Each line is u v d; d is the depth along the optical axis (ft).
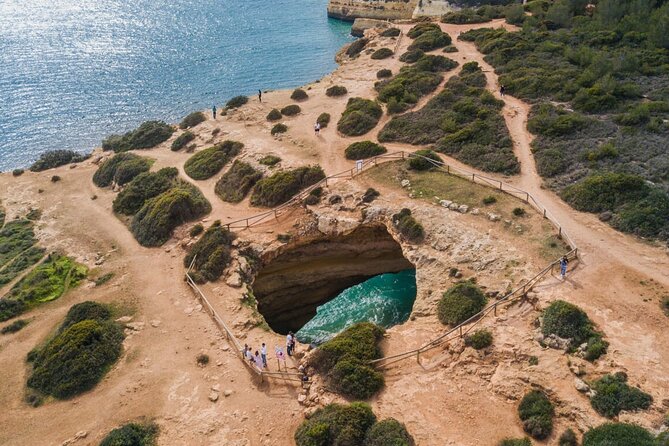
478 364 116.16
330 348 121.90
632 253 138.00
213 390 121.19
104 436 111.65
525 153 192.65
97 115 329.31
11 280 173.58
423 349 122.93
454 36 323.57
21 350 140.26
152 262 172.86
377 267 183.73
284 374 123.03
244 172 207.00
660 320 115.96
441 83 255.50
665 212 145.89
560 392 103.91
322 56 402.52
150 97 349.82
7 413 120.16
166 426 113.09
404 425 104.94
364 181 188.85
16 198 232.73
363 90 269.03
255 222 182.50
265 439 108.78
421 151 199.00
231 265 163.32
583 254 139.33
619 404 98.02
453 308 131.75
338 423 103.76
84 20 494.18
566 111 209.56
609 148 176.55
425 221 163.32
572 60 254.27
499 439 100.48
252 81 366.43
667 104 200.54
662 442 88.53
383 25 387.14
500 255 144.36
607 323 116.57
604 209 155.12
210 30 467.11
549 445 97.76
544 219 155.43
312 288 183.11
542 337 115.96
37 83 370.53
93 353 130.11
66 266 175.32
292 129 236.63
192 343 136.15
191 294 155.22
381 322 167.84
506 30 308.60
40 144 300.20
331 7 483.51
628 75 236.22
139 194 210.18
